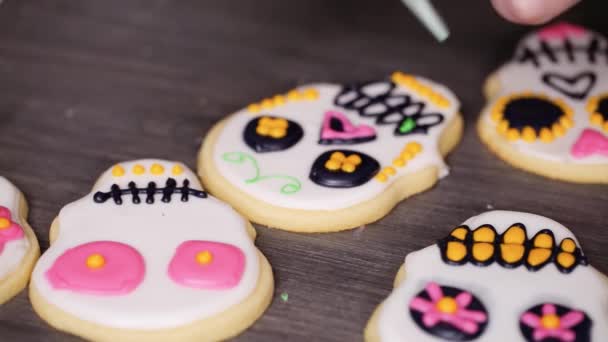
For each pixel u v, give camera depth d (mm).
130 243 390
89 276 377
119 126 458
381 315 373
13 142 448
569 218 420
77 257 383
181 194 409
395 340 366
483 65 495
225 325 374
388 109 449
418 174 427
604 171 432
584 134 438
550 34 496
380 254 406
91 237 392
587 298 377
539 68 476
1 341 372
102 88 478
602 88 463
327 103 453
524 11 412
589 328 367
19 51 496
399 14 527
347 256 405
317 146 431
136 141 451
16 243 392
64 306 373
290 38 511
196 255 384
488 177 438
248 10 529
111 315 370
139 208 404
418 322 368
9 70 485
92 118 461
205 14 525
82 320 372
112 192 409
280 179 417
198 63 494
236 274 380
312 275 398
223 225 399
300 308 386
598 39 494
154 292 376
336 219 410
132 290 376
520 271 385
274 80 485
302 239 411
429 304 371
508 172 440
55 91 475
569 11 529
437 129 440
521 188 433
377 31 516
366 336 377
